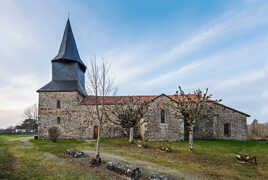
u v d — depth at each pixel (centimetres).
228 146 1372
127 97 2159
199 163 848
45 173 635
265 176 677
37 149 1164
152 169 727
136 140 1705
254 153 1112
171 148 1277
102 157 927
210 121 1909
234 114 1920
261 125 2506
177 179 610
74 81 2208
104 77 1002
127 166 646
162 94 1784
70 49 2331
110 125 1953
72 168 702
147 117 1716
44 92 2019
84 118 1975
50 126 1950
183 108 1293
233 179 632
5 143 1534
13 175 602
